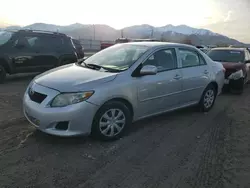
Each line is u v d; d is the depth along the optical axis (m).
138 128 4.79
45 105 3.69
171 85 4.89
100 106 3.86
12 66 8.80
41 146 3.83
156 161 3.58
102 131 4.00
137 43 5.19
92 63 4.85
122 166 3.40
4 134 4.19
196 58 5.68
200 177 3.24
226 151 4.01
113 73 4.18
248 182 3.19
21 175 3.08
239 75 8.41
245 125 5.27
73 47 10.87
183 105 5.38
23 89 7.81
